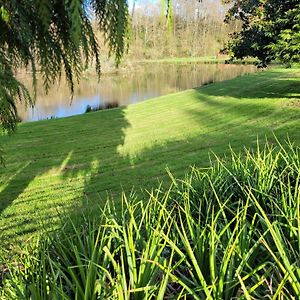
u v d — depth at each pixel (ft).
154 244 4.79
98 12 4.54
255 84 58.44
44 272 4.36
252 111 36.68
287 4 35.88
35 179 21.65
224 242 5.23
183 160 22.43
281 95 43.45
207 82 90.22
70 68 5.66
